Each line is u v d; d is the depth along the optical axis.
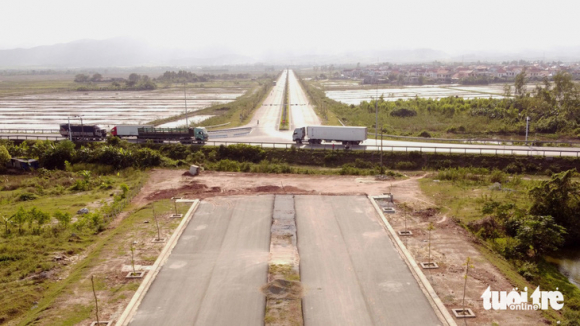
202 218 39.75
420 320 24.27
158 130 75.94
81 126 80.06
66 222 37.84
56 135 86.75
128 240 35.06
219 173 57.94
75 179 55.97
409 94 169.00
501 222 38.50
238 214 40.62
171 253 32.75
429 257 31.45
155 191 49.38
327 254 32.41
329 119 101.25
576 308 27.00
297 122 97.94
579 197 38.84
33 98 181.62
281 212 41.00
